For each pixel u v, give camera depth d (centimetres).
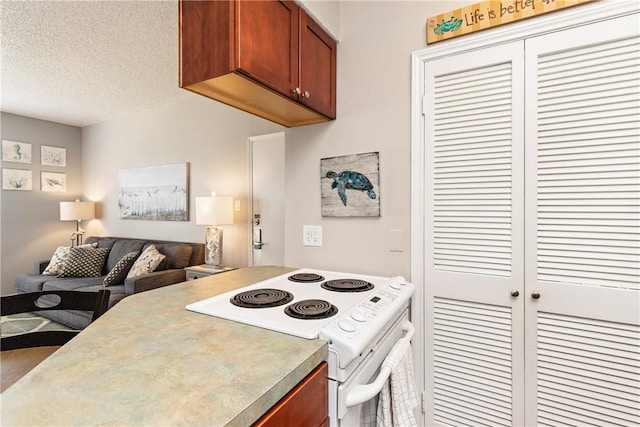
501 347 138
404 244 158
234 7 111
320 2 157
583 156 123
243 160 346
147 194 424
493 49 138
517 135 134
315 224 183
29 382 64
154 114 418
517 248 134
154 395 60
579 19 123
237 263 351
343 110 174
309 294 127
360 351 86
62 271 371
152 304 116
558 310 127
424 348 154
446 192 149
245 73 113
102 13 218
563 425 127
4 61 286
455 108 146
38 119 463
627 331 117
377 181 164
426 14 153
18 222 443
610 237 120
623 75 117
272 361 75
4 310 117
